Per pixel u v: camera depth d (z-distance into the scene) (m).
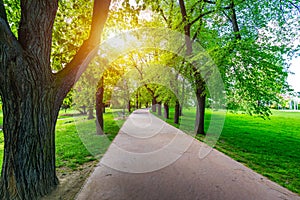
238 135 8.25
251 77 6.61
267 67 6.43
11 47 2.03
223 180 3.12
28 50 2.27
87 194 2.57
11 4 3.97
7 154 2.27
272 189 2.79
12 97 2.20
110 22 5.44
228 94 6.81
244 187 2.85
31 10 2.28
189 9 8.76
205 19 8.98
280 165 4.02
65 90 2.93
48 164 2.65
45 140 2.57
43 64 2.46
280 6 7.75
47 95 2.58
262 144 6.35
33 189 2.37
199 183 2.98
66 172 3.45
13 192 2.22
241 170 3.64
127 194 2.58
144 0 4.62
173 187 2.82
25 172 2.30
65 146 5.64
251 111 7.09
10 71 2.09
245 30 7.77
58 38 4.67
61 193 2.59
